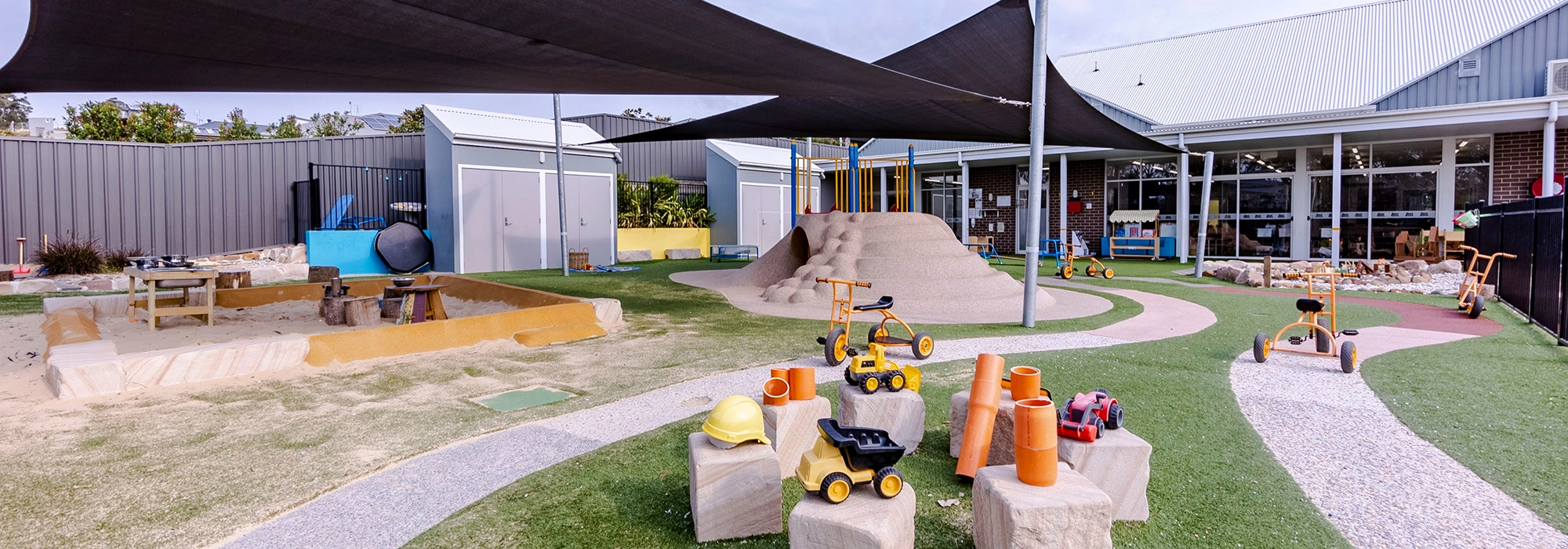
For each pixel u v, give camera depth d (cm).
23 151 1309
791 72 647
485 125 1564
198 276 748
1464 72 1451
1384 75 1670
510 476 319
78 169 1360
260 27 458
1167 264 1734
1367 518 264
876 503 230
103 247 1384
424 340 624
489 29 491
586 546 250
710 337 697
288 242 1602
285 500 294
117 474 323
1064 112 988
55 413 418
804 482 238
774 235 2269
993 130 1161
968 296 946
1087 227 2081
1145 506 262
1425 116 1381
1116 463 261
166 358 488
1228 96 1812
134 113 2547
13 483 310
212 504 289
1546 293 693
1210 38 2108
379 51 537
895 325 774
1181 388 465
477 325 662
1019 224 2194
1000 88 971
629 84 725
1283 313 845
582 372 542
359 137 1688
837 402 441
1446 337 661
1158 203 1972
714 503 251
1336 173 1437
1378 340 649
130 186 1415
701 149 2497
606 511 279
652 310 908
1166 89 1944
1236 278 1242
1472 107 1348
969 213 2300
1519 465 318
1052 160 2062
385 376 529
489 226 1521
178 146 1465
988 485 226
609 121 2270
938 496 291
